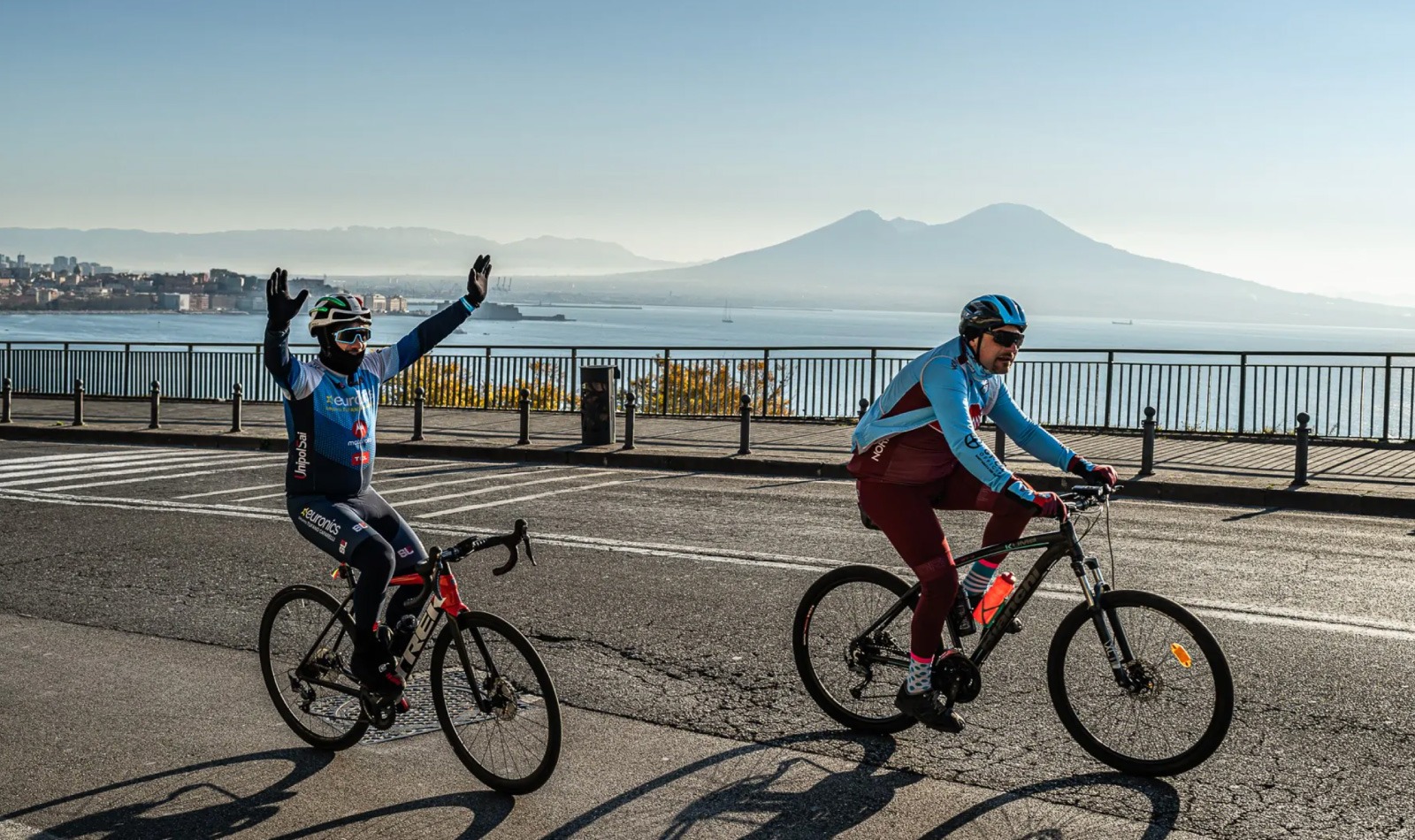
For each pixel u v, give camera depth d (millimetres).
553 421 19953
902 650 5379
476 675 5023
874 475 5148
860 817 4598
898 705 5188
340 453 5039
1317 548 9852
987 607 5160
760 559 9328
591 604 7895
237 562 9250
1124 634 4988
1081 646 5137
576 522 11070
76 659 6781
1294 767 5062
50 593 8289
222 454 16906
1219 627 7258
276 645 5531
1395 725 5559
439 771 5137
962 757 5219
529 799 4805
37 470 14898
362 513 5090
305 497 5082
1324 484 12656
